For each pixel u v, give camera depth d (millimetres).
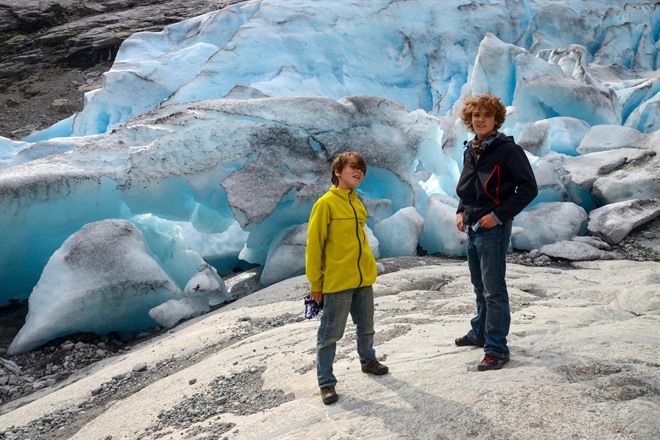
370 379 3578
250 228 9109
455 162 11633
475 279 3660
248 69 15328
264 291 7953
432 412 2926
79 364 7152
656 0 21516
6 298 9391
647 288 5246
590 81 14359
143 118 10969
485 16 18469
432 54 17156
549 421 2594
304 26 16531
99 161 9195
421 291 6723
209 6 31375
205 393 4258
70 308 7504
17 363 7227
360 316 3535
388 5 17875
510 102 14195
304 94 14625
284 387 3941
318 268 3352
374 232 10188
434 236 10055
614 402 2682
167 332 7543
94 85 27359
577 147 13117
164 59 17641
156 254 9477
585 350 3441
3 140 13938
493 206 3350
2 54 29703
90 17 32062
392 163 10586
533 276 7277
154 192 9250
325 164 10047
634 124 13977
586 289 6168
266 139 9898
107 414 4535
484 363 3354
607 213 9961
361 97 11031
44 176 8484
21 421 4941
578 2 20344
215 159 9492
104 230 8180
